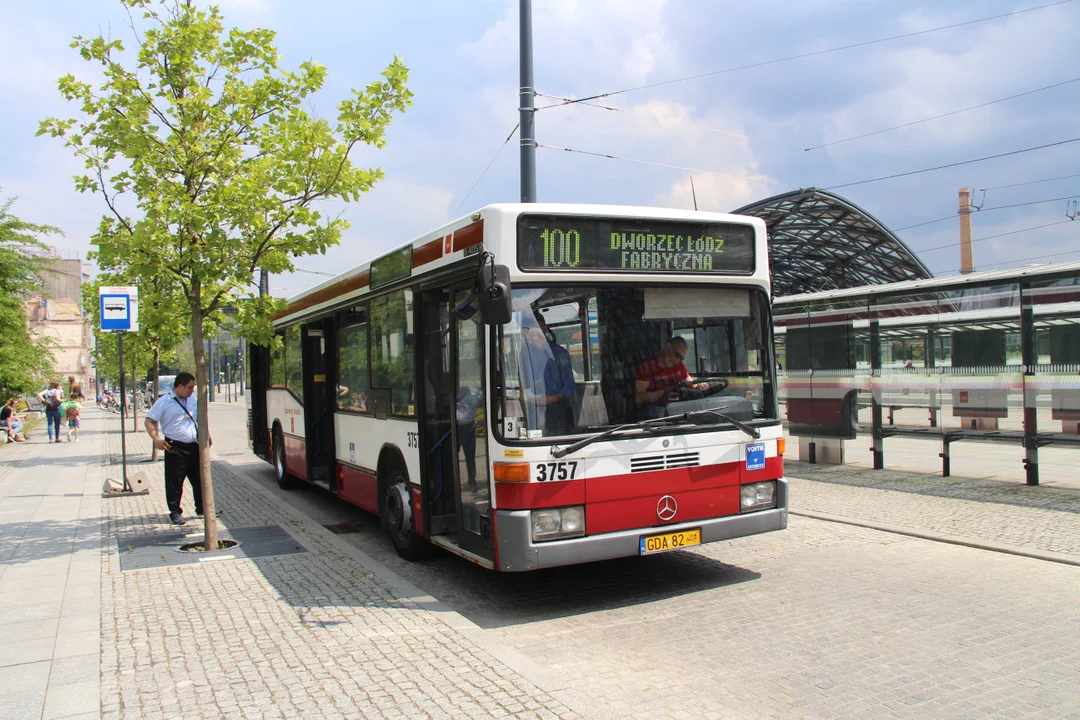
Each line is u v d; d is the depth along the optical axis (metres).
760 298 6.95
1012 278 10.74
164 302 8.48
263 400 15.09
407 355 7.70
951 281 11.44
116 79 7.96
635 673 4.85
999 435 11.35
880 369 12.97
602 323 6.26
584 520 5.95
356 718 4.14
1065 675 4.69
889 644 5.27
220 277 8.45
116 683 4.70
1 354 25.75
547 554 5.77
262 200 8.14
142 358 28.56
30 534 9.48
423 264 7.25
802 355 14.15
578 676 4.82
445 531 7.21
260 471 16.12
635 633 5.63
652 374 6.36
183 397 10.10
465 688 4.49
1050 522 8.64
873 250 21.36
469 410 6.50
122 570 7.48
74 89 7.91
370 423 8.80
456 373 6.69
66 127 8.02
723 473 6.52
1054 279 10.41
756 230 6.92
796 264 23.50
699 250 6.64
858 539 8.41
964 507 9.66
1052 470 12.85
